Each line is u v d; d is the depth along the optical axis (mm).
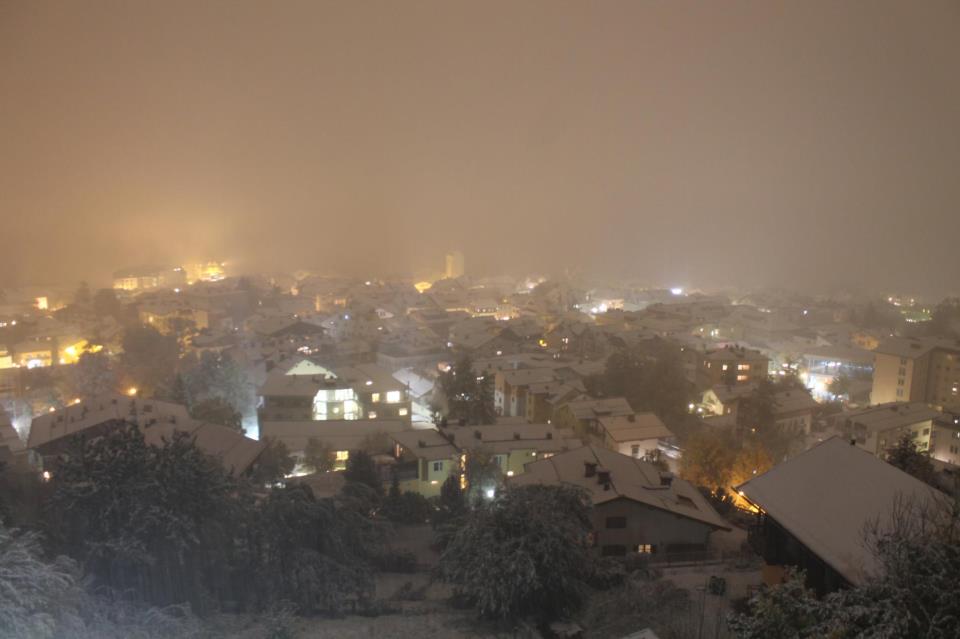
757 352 80500
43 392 73062
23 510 27516
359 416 61438
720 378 75250
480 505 24594
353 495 33188
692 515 29297
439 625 21250
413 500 37969
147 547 20734
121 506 20875
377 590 26125
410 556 29641
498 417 58344
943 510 15695
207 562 22344
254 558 22891
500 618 21141
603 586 23312
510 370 69812
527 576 20234
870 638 11109
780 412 59312
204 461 24016
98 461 22438
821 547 16844
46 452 41688
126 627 17812
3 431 48156
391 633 20641
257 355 83188
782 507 19188
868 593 12133
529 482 31969
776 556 19844
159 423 44250
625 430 50688
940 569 11641
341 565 23844
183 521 21047
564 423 56594
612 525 28844
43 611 15633
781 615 12609
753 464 43969
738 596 21344
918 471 31297
